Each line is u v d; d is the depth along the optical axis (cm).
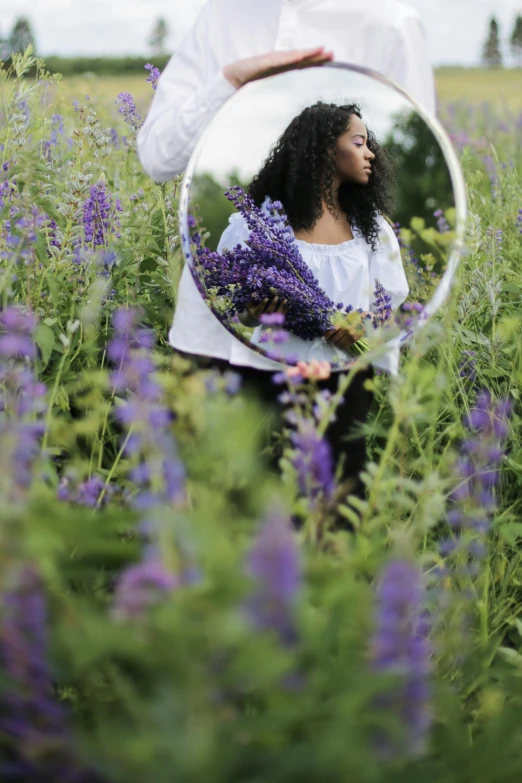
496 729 134
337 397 170
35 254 266
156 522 122
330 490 162
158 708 110
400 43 249
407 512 214
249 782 111
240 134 243
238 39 253
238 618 109
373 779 113
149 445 155
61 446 210
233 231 250
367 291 234
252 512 155
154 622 111
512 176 398
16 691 122
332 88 241
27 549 121
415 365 172
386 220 257
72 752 120
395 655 119
